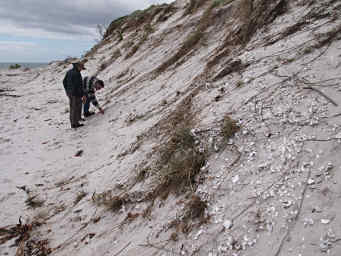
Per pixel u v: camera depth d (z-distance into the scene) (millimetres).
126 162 4398
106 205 3549
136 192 3404
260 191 2342
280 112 2990
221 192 2584
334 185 2018
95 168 4918
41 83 17078
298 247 1778
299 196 2102
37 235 3541
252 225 2125
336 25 3732
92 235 3158
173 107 5254
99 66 15852
